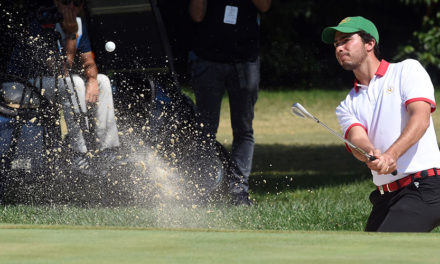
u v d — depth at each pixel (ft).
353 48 44.01
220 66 70.79
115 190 63.62
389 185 42.47
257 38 71.87
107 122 65.87
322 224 59.47
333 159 123.44
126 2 71.20
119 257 24.44
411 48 264.93
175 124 68.64
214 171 66.44
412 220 40.60
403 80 42.57
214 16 70.18
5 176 62.85
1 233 28.68
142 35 72.23
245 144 71.26
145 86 69.62
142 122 67.77
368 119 43.73
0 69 65.87
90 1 70.23
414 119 40.60
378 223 42.50
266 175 98.89
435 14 269.64
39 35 65.51
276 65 258.37
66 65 65.10
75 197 63.57
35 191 63.46
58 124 64.23
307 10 286.66
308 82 255.50
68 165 62.95
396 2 294.66
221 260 24.04
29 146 63.16
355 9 298.35
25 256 24.53
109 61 72.64
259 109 210.59
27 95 63.82
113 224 55.21
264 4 71.10
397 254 25.27
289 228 57.88
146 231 29.27
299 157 125.80
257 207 63.72
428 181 41.32
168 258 24.35
